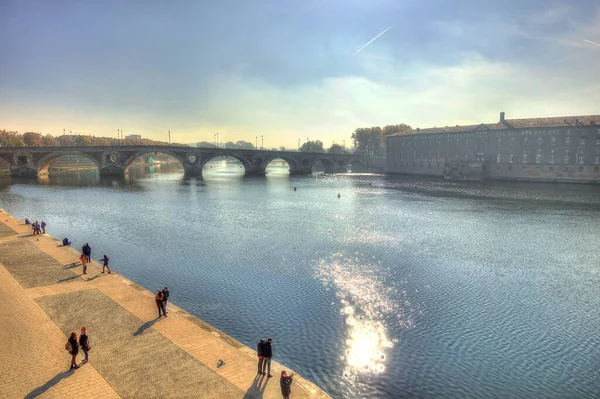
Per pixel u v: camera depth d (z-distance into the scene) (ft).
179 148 594.24
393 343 92.02
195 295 117.19
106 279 118.32
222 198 347.36
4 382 64.39
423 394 73.87
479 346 91.56
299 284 128.26
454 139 606.96
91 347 76.59
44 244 161.38
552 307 114.21
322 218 250.57
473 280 135.64
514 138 534.78
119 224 223.71
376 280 133.80
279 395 62.54
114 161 548.72
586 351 90.38
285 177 627.87
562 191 409.69
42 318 89.76
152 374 67.72
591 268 150.51
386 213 271.28
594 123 475.72
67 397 60.80
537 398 73.67
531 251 173.68
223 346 78.54
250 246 175.73
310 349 88.33
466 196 371.15
